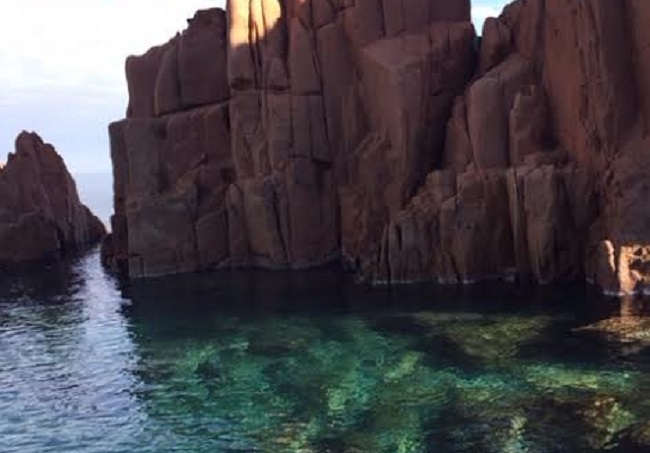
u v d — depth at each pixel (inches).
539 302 1507.1
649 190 1573.6
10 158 2925.7
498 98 1831.9
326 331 1417.3
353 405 1050.1
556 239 1651.1
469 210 1739.7
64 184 3134.8
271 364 1250.0
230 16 2161.7
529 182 1664.6
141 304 1796.3
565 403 1003.3
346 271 1990.7
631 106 1700.3
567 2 1765.5
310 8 2159.2
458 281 1745.8
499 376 1115.3
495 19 2009.1
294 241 2091.5
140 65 2370.8
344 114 2108.8
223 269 2151.8
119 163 2372.0
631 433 904.3
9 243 2758.4
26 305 1913.1
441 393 1067.9
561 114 1801.2
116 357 1365.7
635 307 1428.4
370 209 1964.8
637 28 1686.8
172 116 2301.9
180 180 2256.4
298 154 2111.2
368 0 2074.3
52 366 1343.5
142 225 2155.5
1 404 1155.9
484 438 920.3
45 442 1003.3
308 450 919.0
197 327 1526.8
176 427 1021.8
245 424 1012.5
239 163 2172.7
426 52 1971.0
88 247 3147.1
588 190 1667.1
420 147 1941.4
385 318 1475.1
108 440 996.6
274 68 2128.4
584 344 1232.8
